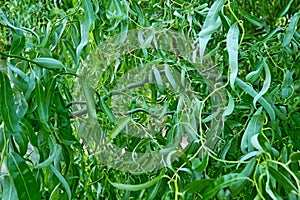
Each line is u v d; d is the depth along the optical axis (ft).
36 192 2.55
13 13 7.72
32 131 2.83
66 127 3.29
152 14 5.13
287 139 3.37
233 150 3.28
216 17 3.10
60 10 5.60
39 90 2.95
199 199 2.89
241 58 3.92
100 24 3.96
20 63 3.15
